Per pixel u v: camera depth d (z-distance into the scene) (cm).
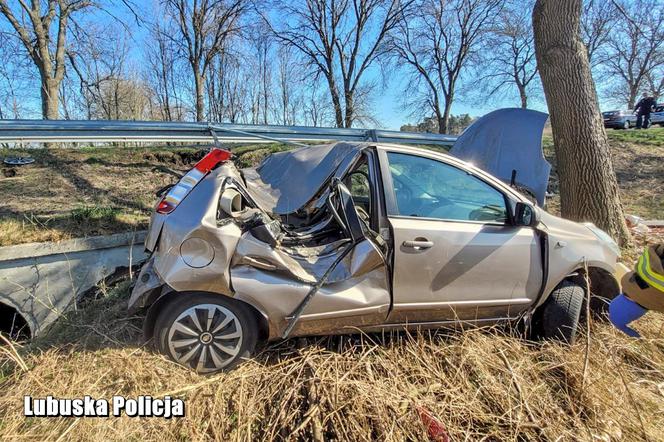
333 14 1925
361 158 271
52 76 1110
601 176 455
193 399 209
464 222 257
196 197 226
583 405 219
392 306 244
